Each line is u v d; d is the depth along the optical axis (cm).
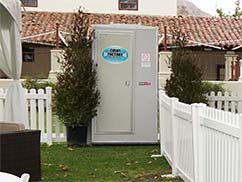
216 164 429
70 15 2361
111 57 924
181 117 593
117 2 2497
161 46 1911
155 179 639
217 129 423
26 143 556
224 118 407
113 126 933
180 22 2356
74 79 912
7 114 746
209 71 2250
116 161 775
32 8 2434
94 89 921
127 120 934
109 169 710
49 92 962
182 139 592
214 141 436
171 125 671
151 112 938
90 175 668
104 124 931
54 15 2347
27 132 558
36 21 2234
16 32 695
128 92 930
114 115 930
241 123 352
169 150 714
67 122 920
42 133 967
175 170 650
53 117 1050
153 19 2369
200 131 488
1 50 712
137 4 2506
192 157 521
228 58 2055
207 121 457
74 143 934
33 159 565
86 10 2411
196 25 2339
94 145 936
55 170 701
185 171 575
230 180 384
